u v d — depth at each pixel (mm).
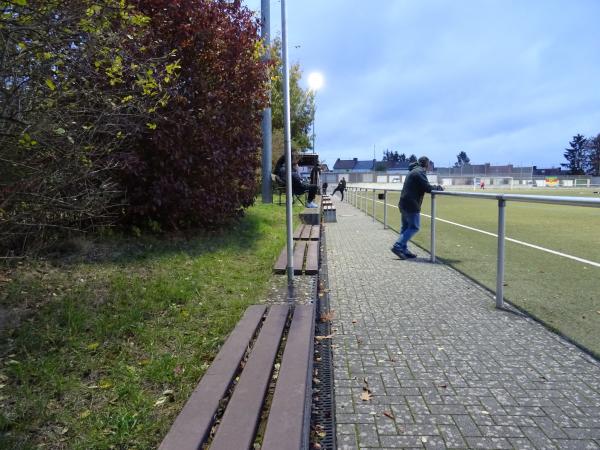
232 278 5055
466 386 3018
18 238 4586
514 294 5055
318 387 3047
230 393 2559
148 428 2264
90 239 5625
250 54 7219
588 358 3443
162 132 5859
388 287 5648
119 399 2551
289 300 4324
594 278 4324
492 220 8039
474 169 69875
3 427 2230
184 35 6148
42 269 4590
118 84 4641
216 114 6539
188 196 6430
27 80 3510
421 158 7586
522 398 2850
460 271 6527
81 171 4191
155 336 3352
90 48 3551
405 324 4254
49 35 3297
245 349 3068
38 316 3494
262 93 7438
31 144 3531
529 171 70000
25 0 2885
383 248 8859
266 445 1968
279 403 2322
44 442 2160
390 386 3033
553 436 2441
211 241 6801
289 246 4934
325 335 3977
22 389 2539
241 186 7910
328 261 7445
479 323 4258
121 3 3572
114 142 4859
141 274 4809
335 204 26125
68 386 2611
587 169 109688
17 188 3779
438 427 2547
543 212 7703
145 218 6410
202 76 6473
